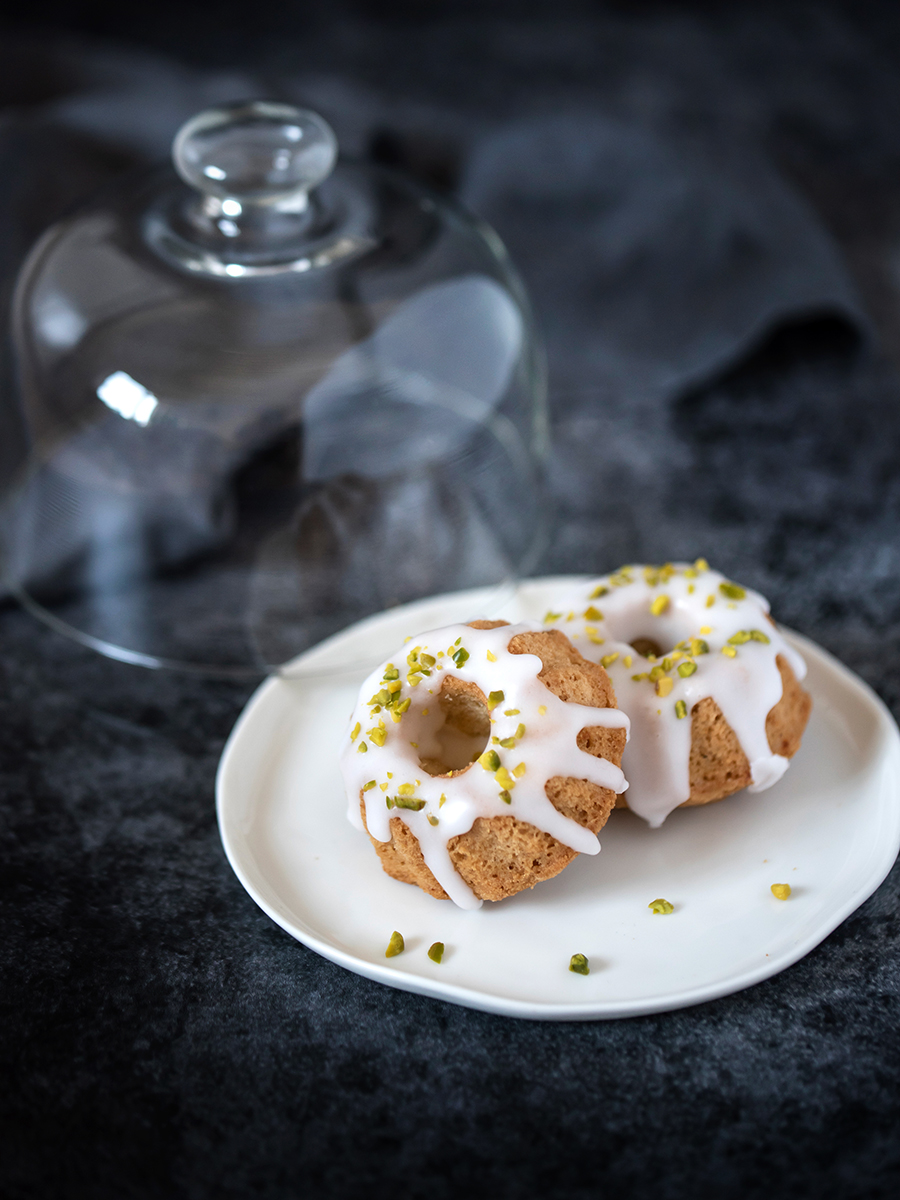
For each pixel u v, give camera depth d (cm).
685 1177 36
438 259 51
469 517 52
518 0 101
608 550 56
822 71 91
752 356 67
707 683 42
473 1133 37
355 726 41
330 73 85
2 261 61
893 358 66
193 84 70
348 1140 37
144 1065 39
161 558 51
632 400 64
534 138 69
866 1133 37
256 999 40
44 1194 36
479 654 41
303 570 50
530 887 41
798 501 58
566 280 66
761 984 40
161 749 48
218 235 49
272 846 43
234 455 49
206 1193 36
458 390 52
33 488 52
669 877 42
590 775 40
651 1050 39
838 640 51
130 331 49
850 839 42
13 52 72
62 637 53
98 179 65
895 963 41
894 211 76
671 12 100
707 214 67
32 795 47
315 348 49
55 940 42
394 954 40
